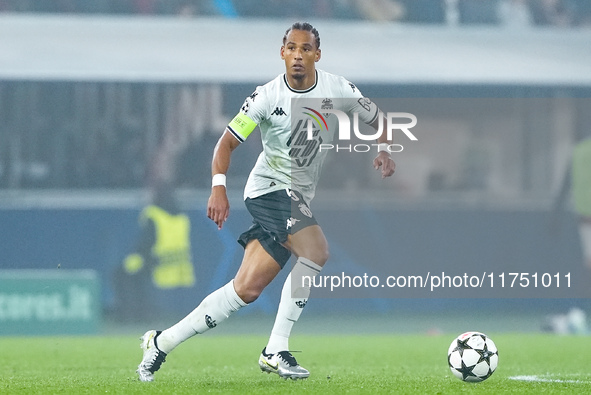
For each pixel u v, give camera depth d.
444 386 18.28
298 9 62.97
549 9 65.62
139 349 33.38
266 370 18.80
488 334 44.03
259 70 57.47
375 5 63.72
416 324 52.56
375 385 18.34
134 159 58.84
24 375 22.27
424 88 59.97
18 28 56.75
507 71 58.97
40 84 57.81
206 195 56.84
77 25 57.19
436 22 64.12
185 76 57.06
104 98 58.56
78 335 42.03
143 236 54.97
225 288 18.38
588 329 49.06
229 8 62.34
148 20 57.75
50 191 57.91
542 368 25.02
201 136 59.03
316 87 18.61
